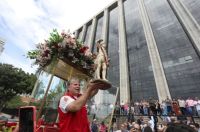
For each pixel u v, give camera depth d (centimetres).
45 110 471
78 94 288
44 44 495
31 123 290
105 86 228
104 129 541
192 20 3253
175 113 1365
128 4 5075
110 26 5212
